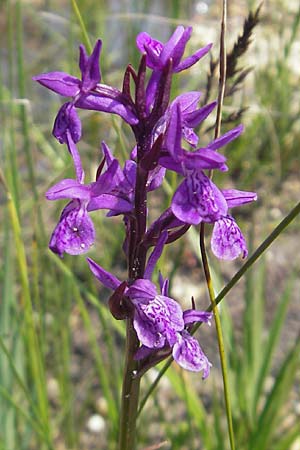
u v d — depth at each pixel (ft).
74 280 0.98
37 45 2.12
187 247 1.39
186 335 0.67
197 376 1.21
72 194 0.63
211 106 0.64
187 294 1.37
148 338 0.64
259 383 0.99
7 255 1.02
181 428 1.01
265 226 1.33
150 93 0.63
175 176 0.90
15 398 1.05
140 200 0.64
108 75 1.58
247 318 1.00
